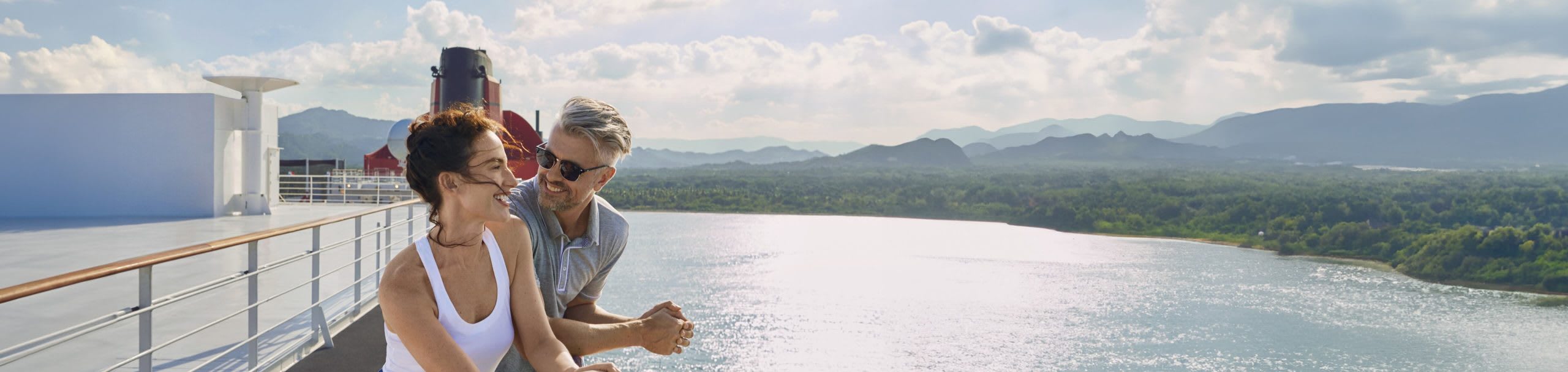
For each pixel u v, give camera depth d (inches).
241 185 554.3
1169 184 5068.9
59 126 524.4
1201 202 4131.4
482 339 57.7
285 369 151.6
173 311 209.6
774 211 5403.5
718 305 1723.7
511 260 60.2
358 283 194.1
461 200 54.0
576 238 70.1
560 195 66.0
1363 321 1681.8
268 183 563.2
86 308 224.4
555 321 67.3
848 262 2447.1
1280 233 3292.3
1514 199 4220.0
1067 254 2807.6
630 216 4992.6
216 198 526.6
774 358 1294.3
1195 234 3668.8
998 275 2186.3
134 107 525.3
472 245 56.4
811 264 2389.3
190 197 525.3
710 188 5915.4
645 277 2101.4
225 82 538.9
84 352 168.6
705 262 2404.0
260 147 549.3
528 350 62.0
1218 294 1952.5
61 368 158.1
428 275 55.1
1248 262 2679.6
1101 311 1701.5
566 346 68.1
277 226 463.8
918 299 1797.5
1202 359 1330.0
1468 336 1561.3
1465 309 1881.2
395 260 55.7
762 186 5994.1
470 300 57.2
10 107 524.4
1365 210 3629.4
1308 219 3580.2
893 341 1408.7
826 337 1438.2
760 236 3361.2
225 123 536.1
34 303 230.4
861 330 1491.1
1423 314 1801.2
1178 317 1654.8
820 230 3791.8
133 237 406.0
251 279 141.3
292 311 209.2
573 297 71.1
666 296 1833.2
